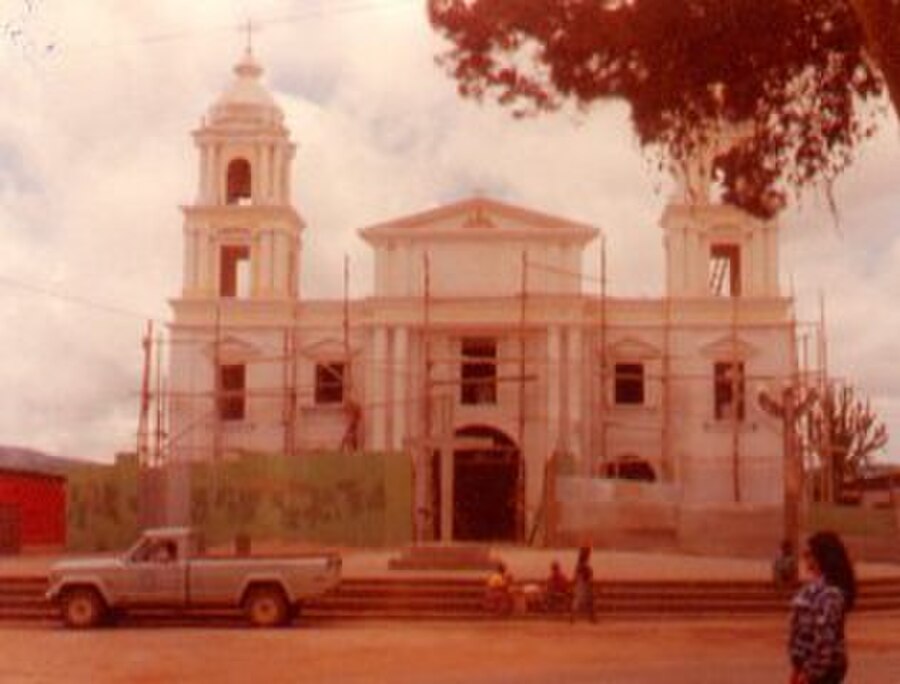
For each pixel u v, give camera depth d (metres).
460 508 58.75
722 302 58.62
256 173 61.62
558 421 57.50
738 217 59.19
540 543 50.72
